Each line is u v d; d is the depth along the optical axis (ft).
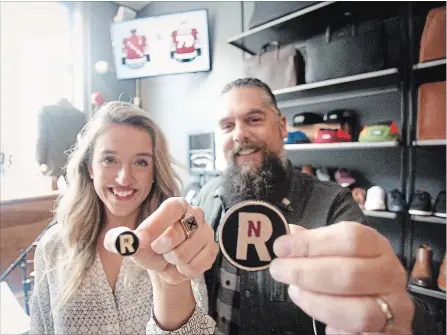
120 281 2.65
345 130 5.75
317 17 5.55
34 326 2.86
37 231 6.56
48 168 7.70
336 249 1.09
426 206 4.58
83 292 2.64
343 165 6.25
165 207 1.42
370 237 1.09
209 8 9.18
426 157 5.13
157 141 3.01
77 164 3.01
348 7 5.10
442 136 4.39
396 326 1.04
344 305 1.05
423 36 4.60
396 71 4.52
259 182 3.28
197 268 1.39
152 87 11.10
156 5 10.75
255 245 1.44
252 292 2.78
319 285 1.08
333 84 5.27
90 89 10.35
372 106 5.80
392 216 4.83
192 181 9.68
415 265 4.69
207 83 9.37
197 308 1.89
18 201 6.33
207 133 8.98
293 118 6.70
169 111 10.57
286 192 3.28
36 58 9.18
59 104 8.08
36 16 9.23
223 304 2.88
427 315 1.65
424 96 4.56
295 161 6.98
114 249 1.26
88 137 2.93
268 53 6.30
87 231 2.91
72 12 10.27
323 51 5.34
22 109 8.70
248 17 8.09
